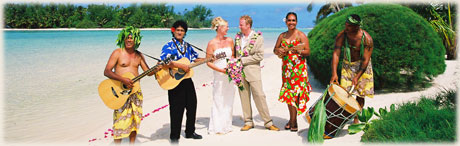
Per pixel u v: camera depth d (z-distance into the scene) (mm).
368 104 6707
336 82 5203
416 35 7391
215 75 5164
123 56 4367
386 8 7789
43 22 98188
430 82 8477
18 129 5930
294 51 5090
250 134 5156
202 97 8156
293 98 5129
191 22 124188
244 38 5184
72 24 101688
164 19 113312
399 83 7617
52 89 9516
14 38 41406
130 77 4293
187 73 4785
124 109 4336
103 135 5535
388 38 7316
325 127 4762
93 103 7922
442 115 4469
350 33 5035
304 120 5840
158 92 8969
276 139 4855
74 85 10094
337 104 4629
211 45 5074
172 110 4785
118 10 107688
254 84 5180
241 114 6426
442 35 13602
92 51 21859
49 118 6645
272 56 17719
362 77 5215
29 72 12664
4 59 17062
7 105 7723
